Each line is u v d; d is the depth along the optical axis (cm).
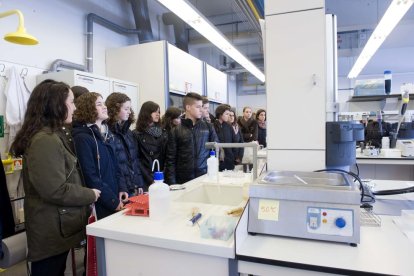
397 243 92
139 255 100
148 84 373
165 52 368
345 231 90
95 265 115
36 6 289
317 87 131
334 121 136
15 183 242
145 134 255
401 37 701
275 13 134
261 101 988
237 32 621
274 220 97
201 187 166
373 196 139
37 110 138
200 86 493
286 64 134
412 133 343
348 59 904
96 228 105
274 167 139
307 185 99
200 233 97
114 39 406
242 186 155
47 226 134
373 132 360
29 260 135
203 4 521
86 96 171
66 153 142
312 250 88
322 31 129
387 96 318
